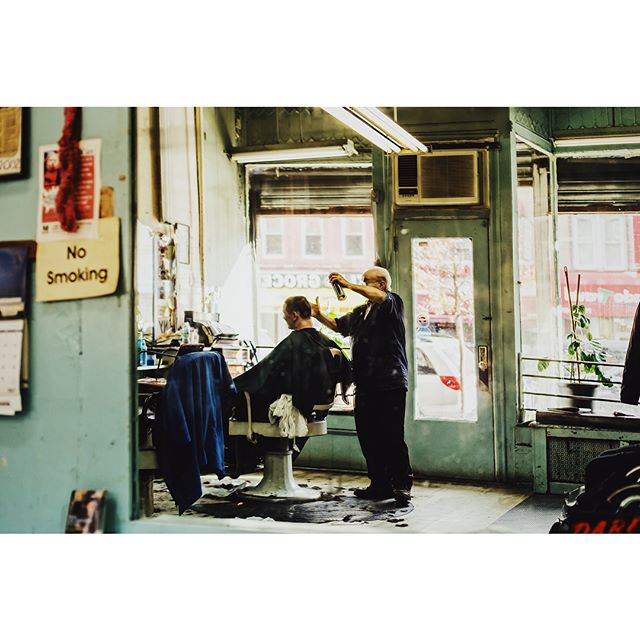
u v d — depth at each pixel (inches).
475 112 211.3
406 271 217.3
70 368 126.6
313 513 173.6
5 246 130.0
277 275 240.5
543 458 196.2
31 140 129.9
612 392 217.2
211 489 203.3
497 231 209.5
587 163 232.5
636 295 229.1
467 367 211.6
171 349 197.6
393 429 185.2
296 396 179.2
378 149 224.5
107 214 125.4
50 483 127.0
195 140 235.1
